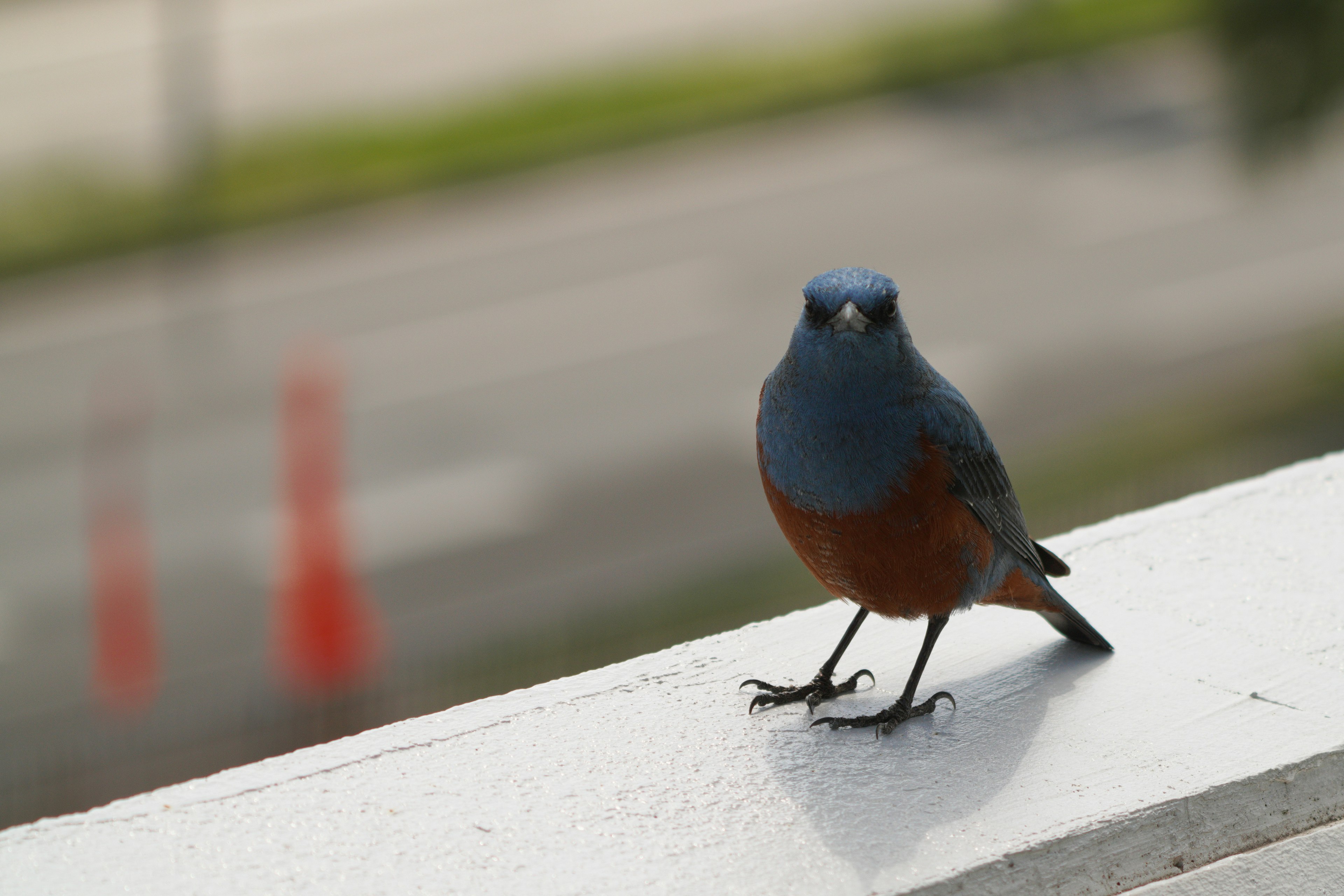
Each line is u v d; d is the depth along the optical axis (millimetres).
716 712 3809
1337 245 22438
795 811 3309
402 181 25609
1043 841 3156
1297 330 19688
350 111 28531
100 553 15633
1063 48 30266
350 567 15023
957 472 4004
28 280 22812
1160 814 3262
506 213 24828
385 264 23234
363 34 32844
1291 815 3408
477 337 20859
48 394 19656
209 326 21469
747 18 32781
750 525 15539
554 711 3803
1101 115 27656
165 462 17719
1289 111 15492
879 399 3955
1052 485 15695
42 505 16859
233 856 3160
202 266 23266
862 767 3498
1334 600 4145
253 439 18219
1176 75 28938
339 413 18766
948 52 30016
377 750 3588
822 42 31141
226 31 33000
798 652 4176
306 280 22812
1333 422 17062
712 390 19000
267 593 14625
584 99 28578
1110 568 4426
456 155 26391
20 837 3219
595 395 18969
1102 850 3221
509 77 30047
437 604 14258
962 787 3383
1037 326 20406
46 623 14312
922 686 3953
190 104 28984
